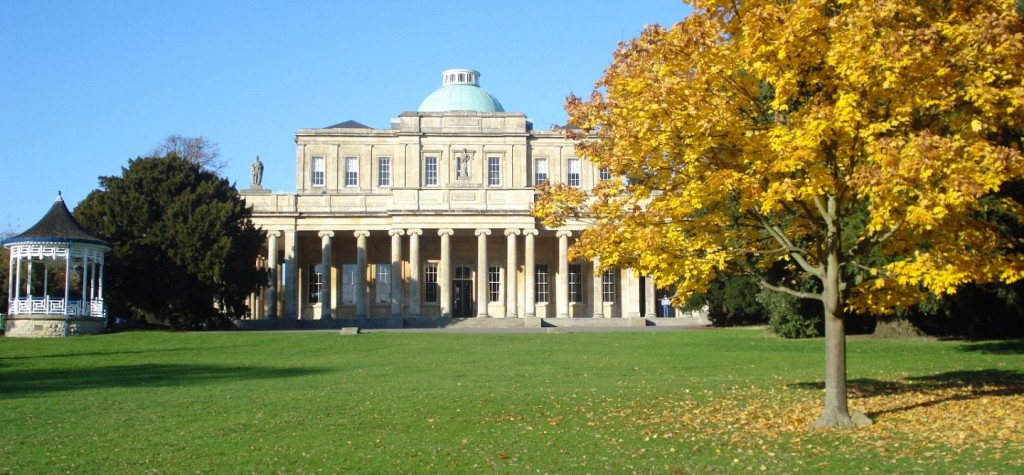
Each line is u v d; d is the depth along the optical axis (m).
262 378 38.03
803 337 56.12
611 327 83.06
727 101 23.09
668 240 24.09
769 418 25.45
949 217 21.48
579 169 100.75
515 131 100.44
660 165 23.62
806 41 21.73
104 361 46.56
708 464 19.84
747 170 23.16
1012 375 34.12
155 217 73.69
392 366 43.44
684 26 23.22
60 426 25.52
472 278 96.44
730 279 68.19
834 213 23.11
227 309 75.75
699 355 46.75
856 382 33.16
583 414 27.05
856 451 20.47
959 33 21.00
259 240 78.88
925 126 22.80
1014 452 19.75
